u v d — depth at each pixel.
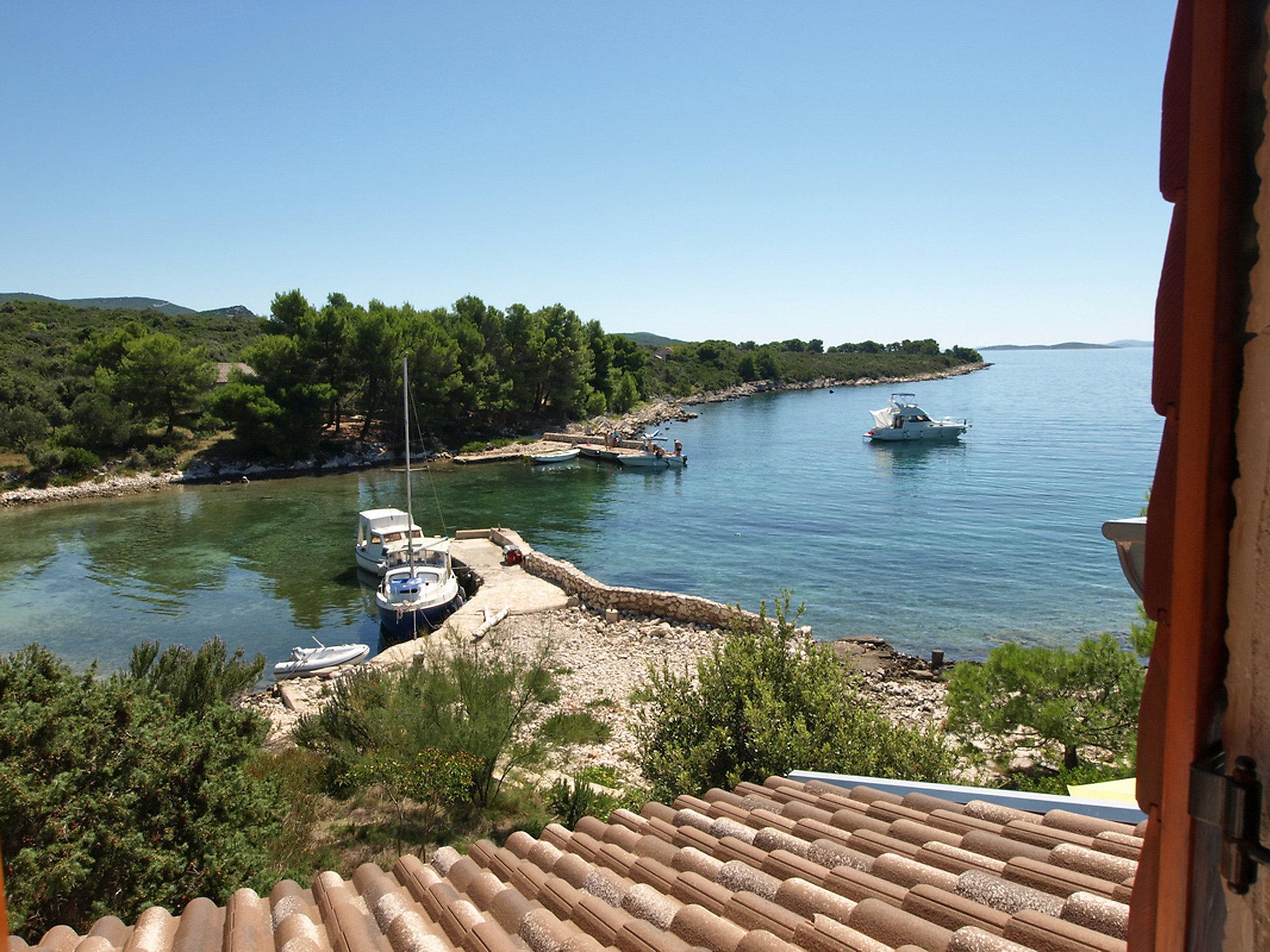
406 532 31.56
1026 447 64.25
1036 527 37.47
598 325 88.69
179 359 55.47
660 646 22.11
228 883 7.29
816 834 4.54
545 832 5.28
